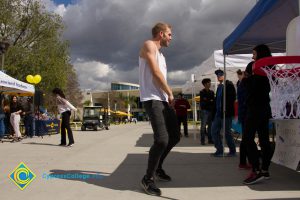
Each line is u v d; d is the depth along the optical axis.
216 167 5.64
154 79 3.97
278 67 3.78
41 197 3.75
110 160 6.57
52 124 15.05
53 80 27.53
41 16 28.14
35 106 13.85
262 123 4.44
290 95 3.71
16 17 27.27
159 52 4.22
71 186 4.29
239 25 5.73
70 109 9.54
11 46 26.03
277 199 3.56
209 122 9.70
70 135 9.44
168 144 4.34
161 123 3.91
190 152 7.74
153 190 3.82
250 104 4.43
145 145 9.73
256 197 3.65
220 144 6.97
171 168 5.57
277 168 5.38
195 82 14.51
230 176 4.87
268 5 4.54
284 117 3.74
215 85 12.84
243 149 5.38
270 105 4.07
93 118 21.94
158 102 3.96
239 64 10.57
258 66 3.88
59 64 27.94
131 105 98.25
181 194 3.84
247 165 5.43
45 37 28.48
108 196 3.79
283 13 5.45
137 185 4.33
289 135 4.21
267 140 4.50
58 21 28.88
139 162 6.29
